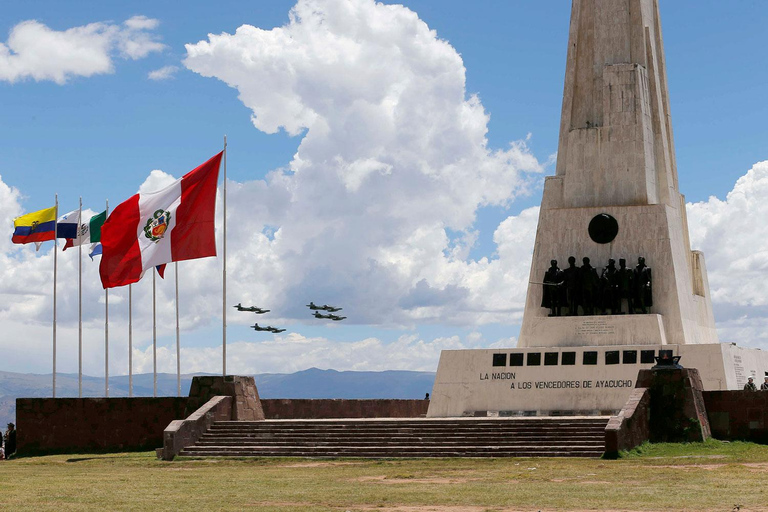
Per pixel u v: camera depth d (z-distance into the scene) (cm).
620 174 5656
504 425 4206
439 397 5469
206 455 4278
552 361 5325
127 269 5184
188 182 5197
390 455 4050
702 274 6044
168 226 5191
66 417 5153
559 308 5594
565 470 3419
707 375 5056
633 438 3919
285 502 2695
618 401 5172
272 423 4528
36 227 5991
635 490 2819
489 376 5416
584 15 5912
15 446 5175
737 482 2956
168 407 5072
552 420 4216
